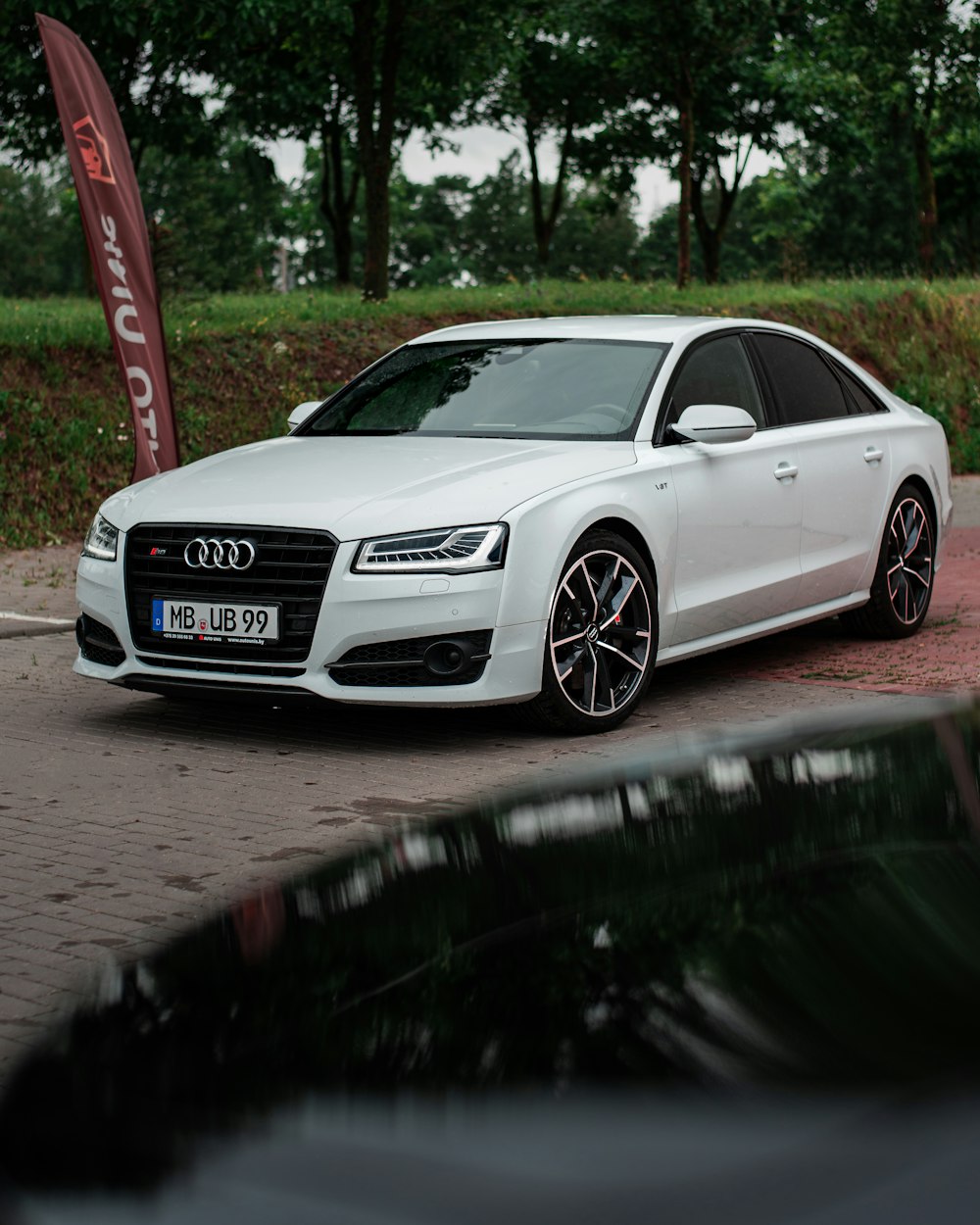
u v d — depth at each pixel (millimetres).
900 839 1387
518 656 5477
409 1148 961
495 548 5410
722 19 22094
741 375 6938
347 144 31891
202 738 5883
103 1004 1436
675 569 6160
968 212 49344
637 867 1487
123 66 22922
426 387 6805
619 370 6531
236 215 69500
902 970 1091
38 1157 1104
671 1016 1088
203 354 14859
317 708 6391
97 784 5215
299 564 5480
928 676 6848
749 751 1856
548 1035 1098
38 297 23062
